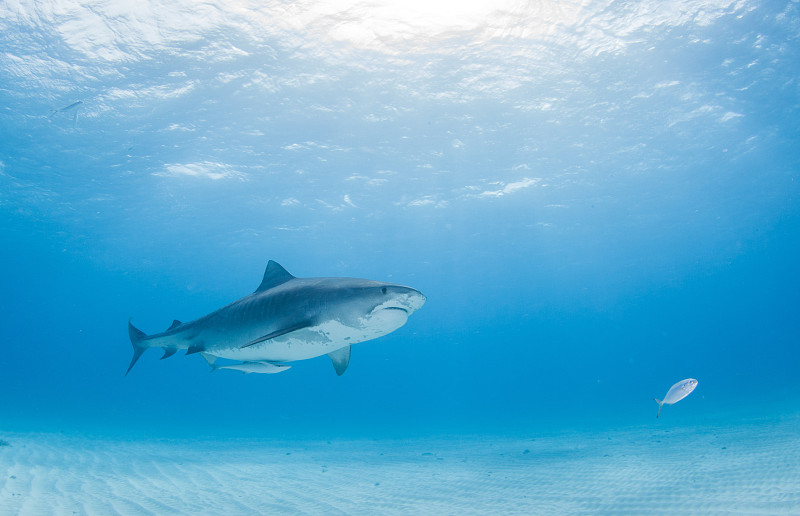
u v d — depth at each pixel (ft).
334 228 102.27
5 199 81.30
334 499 22.85
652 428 60.64
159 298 219.00
